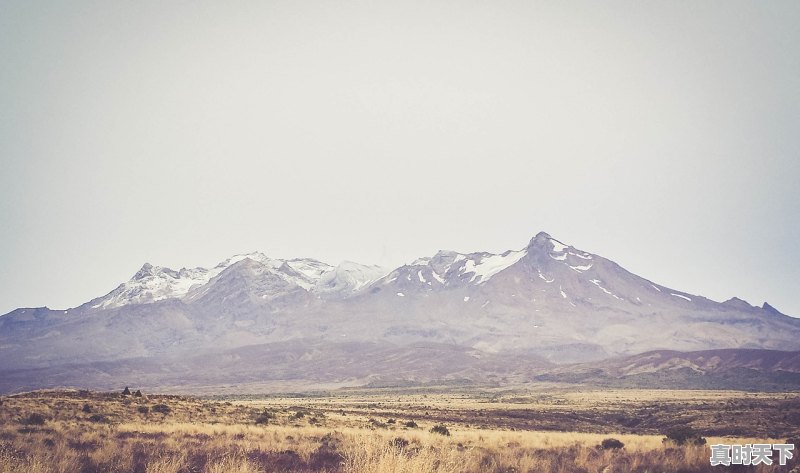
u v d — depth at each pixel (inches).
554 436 1759.4
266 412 2236.7
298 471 1029.8
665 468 1051.9
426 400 5851.4
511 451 1253.1
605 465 1088.8
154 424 1651.1
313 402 5388.8
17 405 1752.0
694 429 2689.5
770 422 2647.6
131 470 971.9
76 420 1621.6
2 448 1026.7
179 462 968.9
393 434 1609.3
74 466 940.0
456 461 991.6
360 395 7775.6
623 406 4224.9
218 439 1396.4
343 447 1237.1
